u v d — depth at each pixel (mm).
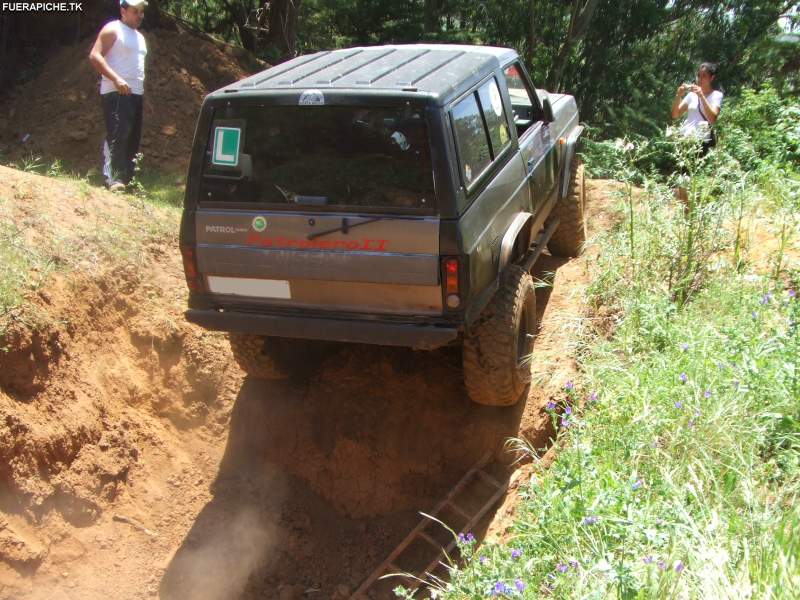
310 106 4348
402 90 4234
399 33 17297
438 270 4242
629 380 4648
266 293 4586
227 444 5559
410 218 4223
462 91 4582
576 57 18453
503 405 5145
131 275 6027
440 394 5465
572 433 4391
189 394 5734
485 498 4977
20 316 4918
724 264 5910
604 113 18359
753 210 6520
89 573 4625
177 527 5086
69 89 10086
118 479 5070
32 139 9562
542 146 6129
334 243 4348
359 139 4289
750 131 9508
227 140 4480
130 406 5488
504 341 4766
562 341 5613
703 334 4871
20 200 5980
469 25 18781
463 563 4562
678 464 4000
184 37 11367
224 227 4520
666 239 5977
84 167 9086
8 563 4301
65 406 4965
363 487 5262
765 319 5000
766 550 3229
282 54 15500
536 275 6680
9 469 4469
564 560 3531
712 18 19953
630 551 3404
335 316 4539
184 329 5918
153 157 9422
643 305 5277
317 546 5070
